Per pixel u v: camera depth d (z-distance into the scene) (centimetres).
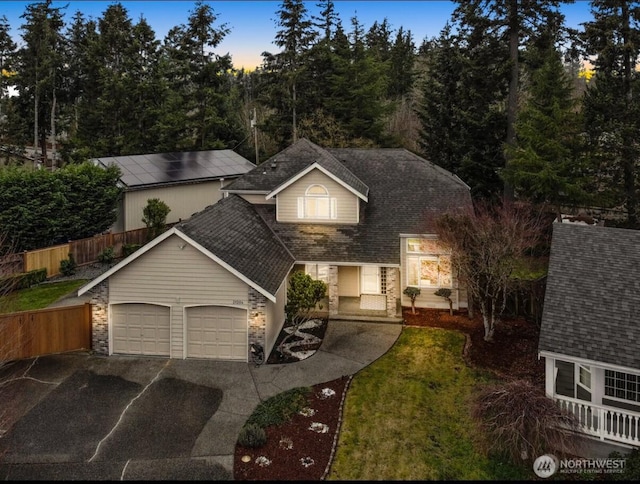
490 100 3247
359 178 2500
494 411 1177
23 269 2388
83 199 2725
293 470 1105
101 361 1656
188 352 1681
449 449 1190
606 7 2522
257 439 1182
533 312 1995
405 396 1434
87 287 1680
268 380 1526
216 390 1464
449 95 3747
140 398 1417
